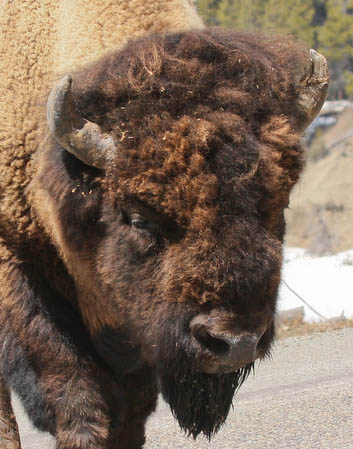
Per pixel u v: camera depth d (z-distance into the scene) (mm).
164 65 13586
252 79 13578
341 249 83125
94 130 13539
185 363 13211
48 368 15398
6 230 15766
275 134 13219
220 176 12664
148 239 13266
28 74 16453
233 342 12453
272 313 13156
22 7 17078
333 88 106188
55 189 14172
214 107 13180
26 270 15719
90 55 16281
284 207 13609
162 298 13180
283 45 14773
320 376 27078
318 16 104438
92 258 14344
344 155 101000
